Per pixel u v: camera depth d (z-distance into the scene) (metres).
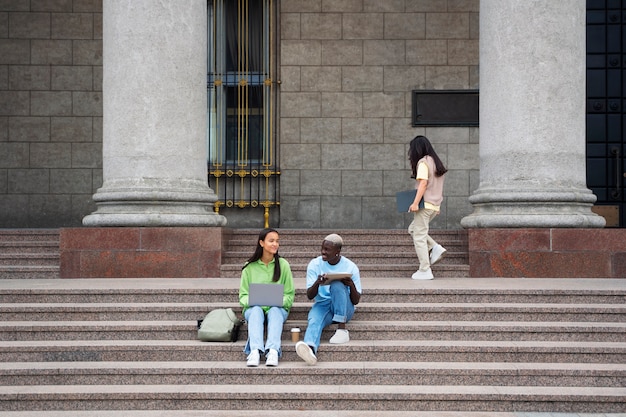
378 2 16.75
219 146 16.83
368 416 7.23
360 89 16.75
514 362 8.12
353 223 16.70
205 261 11.56
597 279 11.07
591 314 8.81
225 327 8.37
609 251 11.33
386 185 16.70
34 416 7.21
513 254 11.44
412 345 8.16
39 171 16.86
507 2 11.91
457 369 7.78
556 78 11.79
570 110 11.86
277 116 16.88
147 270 11.54
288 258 12.20
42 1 16.88
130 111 11.86
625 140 16.53
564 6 11.87
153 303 9.27
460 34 16.70
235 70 16.98
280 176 16.72
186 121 12.05
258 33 17.00
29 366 7.95
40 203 16.86
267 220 16.64
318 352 8.18
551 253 11.38
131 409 7.47
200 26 12.30
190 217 11.82
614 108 16.55
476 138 16.62
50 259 12.09
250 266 8.58
